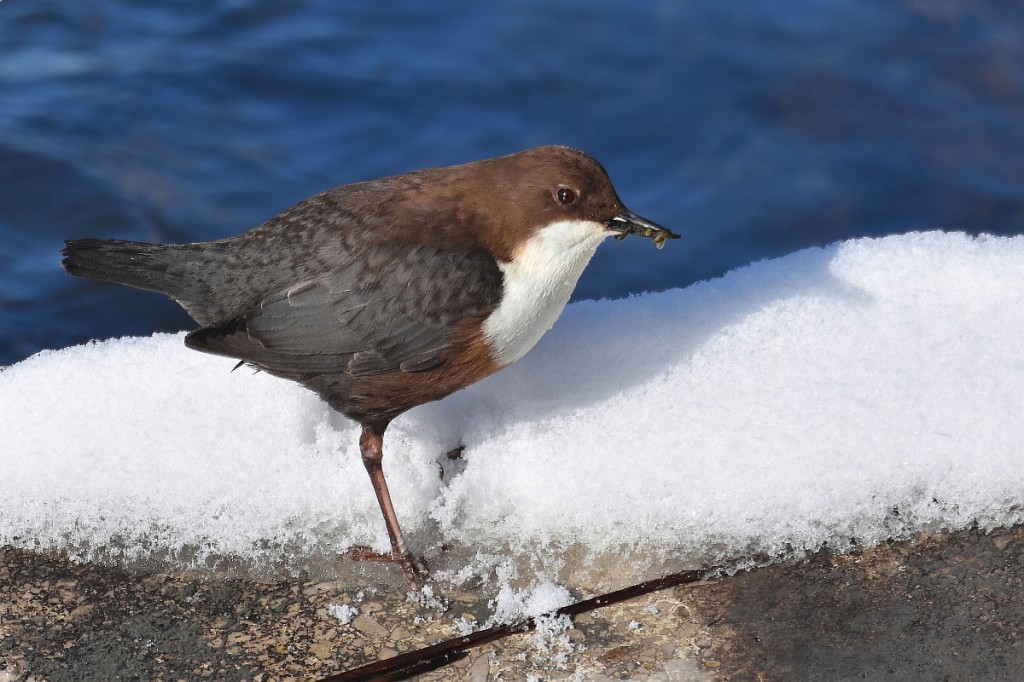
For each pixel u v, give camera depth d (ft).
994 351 28.68
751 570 26.23
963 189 61.52
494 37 70.95
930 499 26.18
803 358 29.01
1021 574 25.07
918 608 24.67
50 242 56.65
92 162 60.39
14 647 25.31
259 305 27.66
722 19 72.13
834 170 62.85
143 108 63.98
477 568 26.76
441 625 25.68
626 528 26.48
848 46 69.72
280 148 62.75
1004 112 65.57
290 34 70.44
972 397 27.30
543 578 26.66
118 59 67.51
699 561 26.40
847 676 23.40
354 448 28.48
